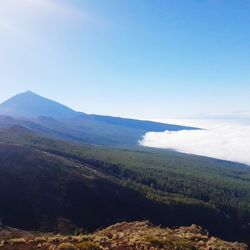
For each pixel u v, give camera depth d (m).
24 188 147.62
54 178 164.75
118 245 29.50
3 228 69.81
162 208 171.25
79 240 30.33
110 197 163.38
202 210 179.00
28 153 198.00
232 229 171.50
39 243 28.89
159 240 30.78
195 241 34.78
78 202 148.12
